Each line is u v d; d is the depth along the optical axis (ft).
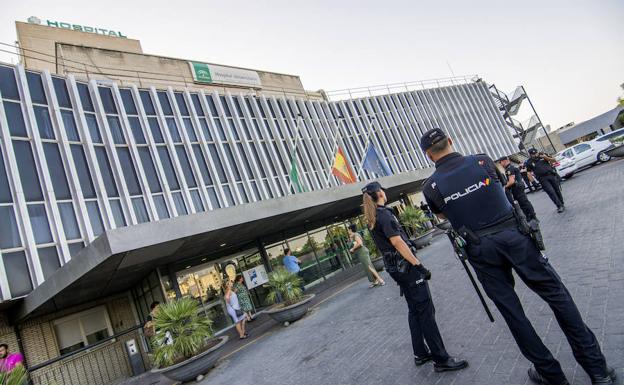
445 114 144.66
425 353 11.13
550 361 7.38
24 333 40.24
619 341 8.32
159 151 66.03
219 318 44.70
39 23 87.61
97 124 59.82
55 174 51.03
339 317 22.54
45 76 56.13
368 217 11.19
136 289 49.14
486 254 7.99
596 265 13.89
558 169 57.88
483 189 8.08
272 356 19.27
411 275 10.50
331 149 103.30
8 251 42.65
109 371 41.52
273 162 85.25
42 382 36.94
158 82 90.02
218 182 70.79
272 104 95.66
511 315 7.75
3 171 46.39
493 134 155.02
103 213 53.31
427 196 9.13
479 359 10.12
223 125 79.77
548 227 24.56
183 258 43.45
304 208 42.19
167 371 20.33
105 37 92.27
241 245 50.78
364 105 122.93
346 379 12.19
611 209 22.39
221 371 20.49
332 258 61.05
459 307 15.61
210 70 102.68
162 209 61.16
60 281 29.94
